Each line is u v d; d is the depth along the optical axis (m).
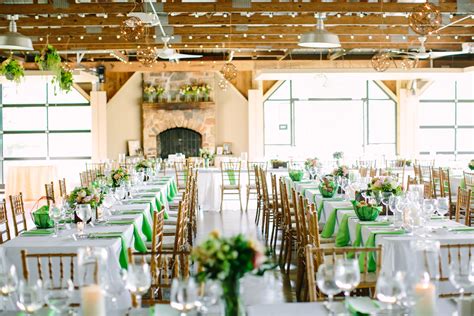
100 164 14.70
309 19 10.77
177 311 2.89
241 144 17.56
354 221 5.57
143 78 17.34
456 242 4.62
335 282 2.83
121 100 17.47
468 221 6.86
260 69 14.90
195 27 11.92
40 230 5.25
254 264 2.49
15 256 4.57
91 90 17.56
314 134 17.69
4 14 9.37
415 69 14.27
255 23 10.76
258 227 10.27
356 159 16.08
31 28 11.82
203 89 17.11
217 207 12.52
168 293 5.94
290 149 17.34
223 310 2.81
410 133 17.36
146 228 6.31
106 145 17.09
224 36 12.84
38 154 17.67
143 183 9.83
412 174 13.62
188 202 8.18
